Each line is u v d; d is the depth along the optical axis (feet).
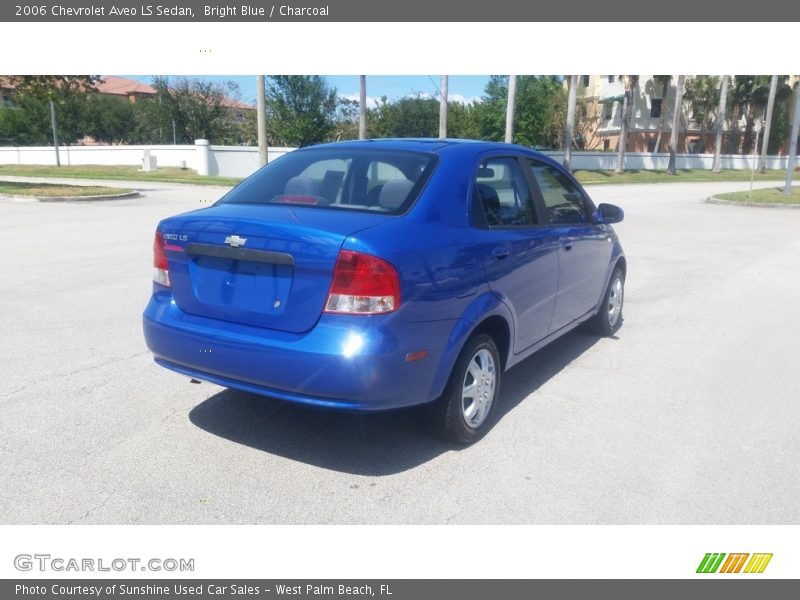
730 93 206.69
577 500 11.95
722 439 14.43
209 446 13.46
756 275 33.04
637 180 146.92
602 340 21.58
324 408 11.50
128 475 12.30
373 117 188.14
